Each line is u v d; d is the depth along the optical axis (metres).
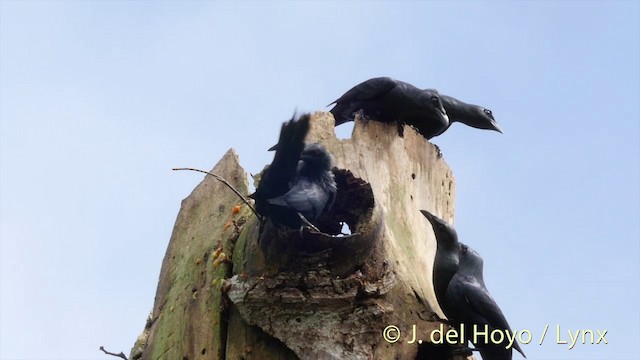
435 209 13.88
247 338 11.64
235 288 11.66
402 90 13.59
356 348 11.42
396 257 12.24
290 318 11.48
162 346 12.38
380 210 12.05
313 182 11.30
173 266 13.18
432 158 13.95
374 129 12.98
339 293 11.47
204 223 13.16
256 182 12.95
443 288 12.19
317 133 12.34
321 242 11.42
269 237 11.48
